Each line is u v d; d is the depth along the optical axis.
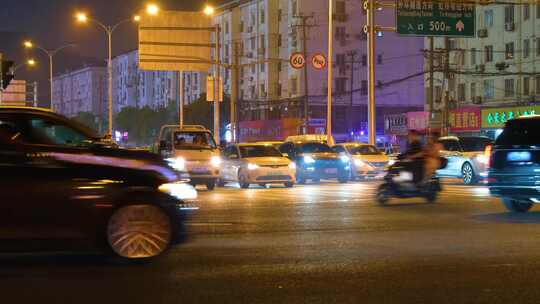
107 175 9.38
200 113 90.94
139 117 110.50
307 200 19.67
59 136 9.65
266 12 86.31
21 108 9.54
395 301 7.23
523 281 8.16
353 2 82.12
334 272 8.73
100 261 9.61
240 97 92.75
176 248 10.59
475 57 66.88
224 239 11.53
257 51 88.38
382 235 11.94
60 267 9.17
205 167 25.50
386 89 84.38
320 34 80.38
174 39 41.03
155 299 7.33
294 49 80.88
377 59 83.88
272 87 86.19
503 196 14.89
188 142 26.42
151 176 9.58
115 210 9.35
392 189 18.03
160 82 121.25
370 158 32.00
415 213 15.53
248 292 7.65
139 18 40.69
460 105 68.56
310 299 7.32
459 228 12.80
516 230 12.46
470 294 7.52
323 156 30.17
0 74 31.88
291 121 73.69
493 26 64.88
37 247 9.11
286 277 8.45
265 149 28.17
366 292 7.64
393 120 72.62
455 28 34.09
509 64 63.03
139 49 40.59
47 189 9.10
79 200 9.21
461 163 27.36
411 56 85.56
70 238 9.20
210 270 8.89
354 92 82.25
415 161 18.00
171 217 9.60
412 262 9.36
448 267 9.01
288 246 10.76
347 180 30.91
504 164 14.84
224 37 96.00
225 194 22.80
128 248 9.37
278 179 26.61
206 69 41.56
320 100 80.62
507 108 55.06
